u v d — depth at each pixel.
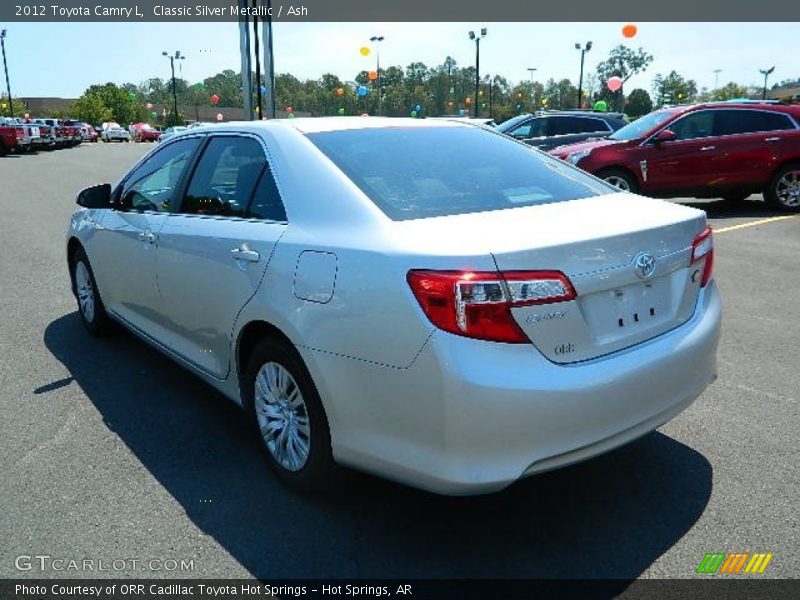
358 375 2.63
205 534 2.89
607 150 11.23
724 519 2.93
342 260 2.70
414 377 2.45
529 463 2.44
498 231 2.57
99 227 4.82
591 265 2.56
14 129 31.09
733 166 11.17
